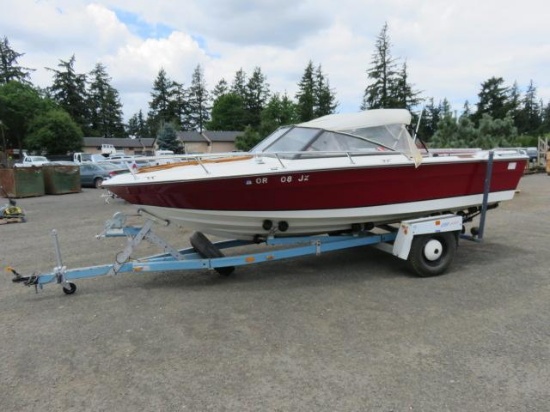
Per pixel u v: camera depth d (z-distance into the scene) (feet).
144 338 10.43
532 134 195.83
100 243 22.00
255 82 235.20
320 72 184.34
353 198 14.61
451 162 15.53
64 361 9.37
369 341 9.96
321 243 15.14
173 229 25.18
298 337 10.29
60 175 51.03
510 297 12.61
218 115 229.04
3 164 104.17
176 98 251.39
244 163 14.07
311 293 13.47
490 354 9.18
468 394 7.73
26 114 136.05
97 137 208.54
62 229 26.35
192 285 14.57
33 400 7.90
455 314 11.43
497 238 20.62
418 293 13.19
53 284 14.84
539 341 9.73
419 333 10.31
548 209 29.14
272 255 14.56
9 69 182.60
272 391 8.00
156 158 13.41
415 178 15.28
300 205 14.11
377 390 7.94
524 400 7.52
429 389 7.93
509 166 17.30
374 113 16.08
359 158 14.62
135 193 13.42
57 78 200.85
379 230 20.17
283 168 13.34
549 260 16.56
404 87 154.92
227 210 13.71
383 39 153.89
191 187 12.89
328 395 7.82
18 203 41.86
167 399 7.83
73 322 11.49
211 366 9.00
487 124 46.52
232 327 10.97
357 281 14.60
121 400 7.84
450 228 14.85
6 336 10.69
